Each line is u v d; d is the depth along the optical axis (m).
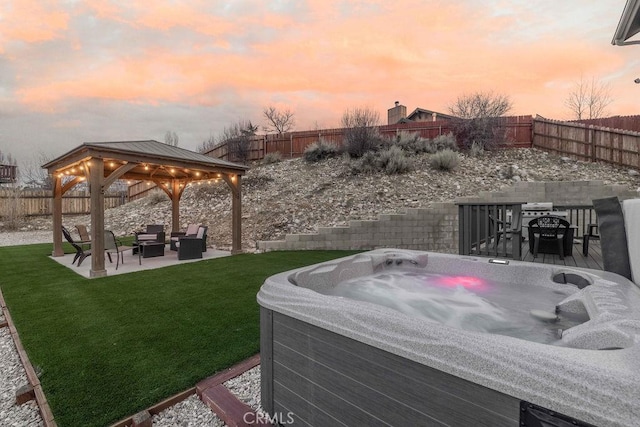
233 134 15.47
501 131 10.65
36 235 11.41
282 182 10.80
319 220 8.29
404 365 1.23
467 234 4.44
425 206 7.74
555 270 2.87
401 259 3.98
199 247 6.80
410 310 2.89
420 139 10.86
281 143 13.23
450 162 9.47
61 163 6.46
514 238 3.88
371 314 1.39
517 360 1.00
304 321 1.59
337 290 3.24
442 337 1.17
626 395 0.83
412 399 1.21
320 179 10.35
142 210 12.23
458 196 8.06
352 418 1.41
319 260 6.19
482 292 3.19
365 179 9.69
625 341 1.21
